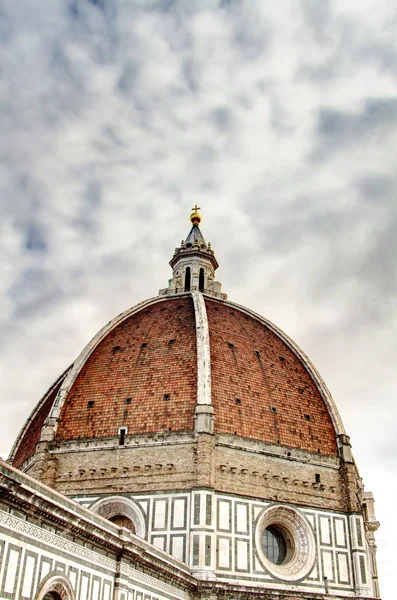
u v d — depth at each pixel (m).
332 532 77.50
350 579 75.50
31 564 36.56
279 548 76.94
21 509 35.69
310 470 80.31
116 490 73.88
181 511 70.62
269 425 80.75
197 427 74.69
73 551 41.34
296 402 86.25
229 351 86.56
